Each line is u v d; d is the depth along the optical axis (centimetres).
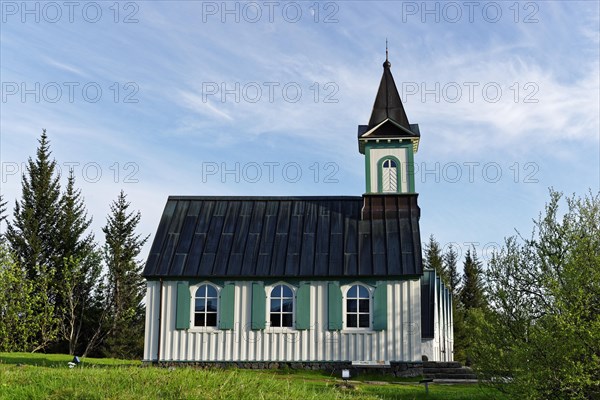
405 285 2919
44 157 5384
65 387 1505
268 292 2966
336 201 3319
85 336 5144
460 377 2836
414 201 3228
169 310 2970
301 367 2888
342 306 2920
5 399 1432
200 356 2927
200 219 3250
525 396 1681
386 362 2855
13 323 4506
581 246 1733
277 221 3225
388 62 3434
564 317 1677
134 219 5528
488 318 1878
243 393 1502
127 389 1488
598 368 1672
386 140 3278
